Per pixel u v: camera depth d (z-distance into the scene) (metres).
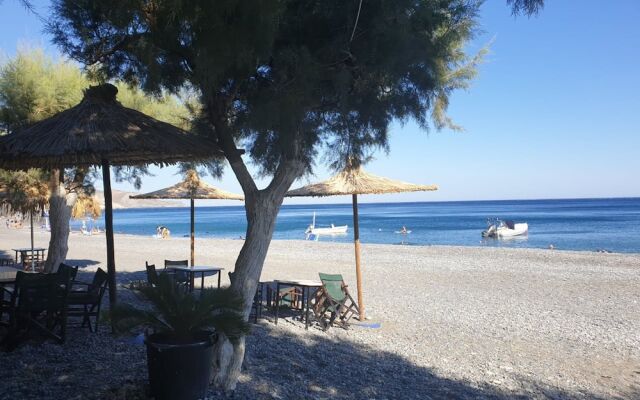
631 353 8.86
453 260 23.98
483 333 10.07
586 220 80.31
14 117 10.90
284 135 5.00
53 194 12.10
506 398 6.47
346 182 9.93
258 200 5.54
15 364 5.70
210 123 6.46
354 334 9.45
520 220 83.31
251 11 4.43
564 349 9.05
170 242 37.44
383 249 30.34
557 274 18.92
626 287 16.09
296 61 4.89
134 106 10.54
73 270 7.80
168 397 4.34
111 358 6.02
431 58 5.21
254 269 5.48
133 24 5.07
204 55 4.54
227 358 5.18
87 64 5.72
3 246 32.38
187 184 13.80
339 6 5.03
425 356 8.28
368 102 5.37
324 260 23.77
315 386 6.04
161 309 4.56
